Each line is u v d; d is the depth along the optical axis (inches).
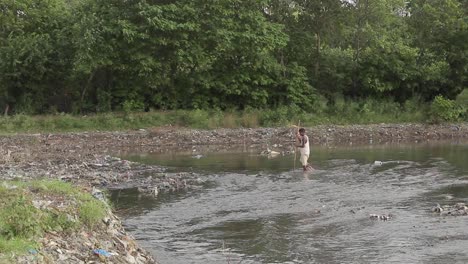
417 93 1635.1
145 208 598.5
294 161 939.3
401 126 1418.6
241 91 1508.4
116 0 1405.0
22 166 823.1
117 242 411.5
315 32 1637.6
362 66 1617.9
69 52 1435.8
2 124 1284.4
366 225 520.4
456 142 1251.8
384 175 791.7
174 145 1227.2
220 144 1240.2
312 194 665.0
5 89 1411.2
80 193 464.1
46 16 1494.8
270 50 1513.3
